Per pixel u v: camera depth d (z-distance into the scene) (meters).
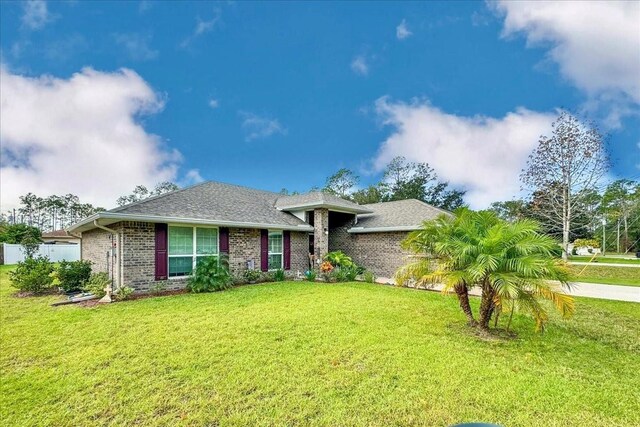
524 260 6.09
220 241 13.88
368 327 7.19
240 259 14.61
